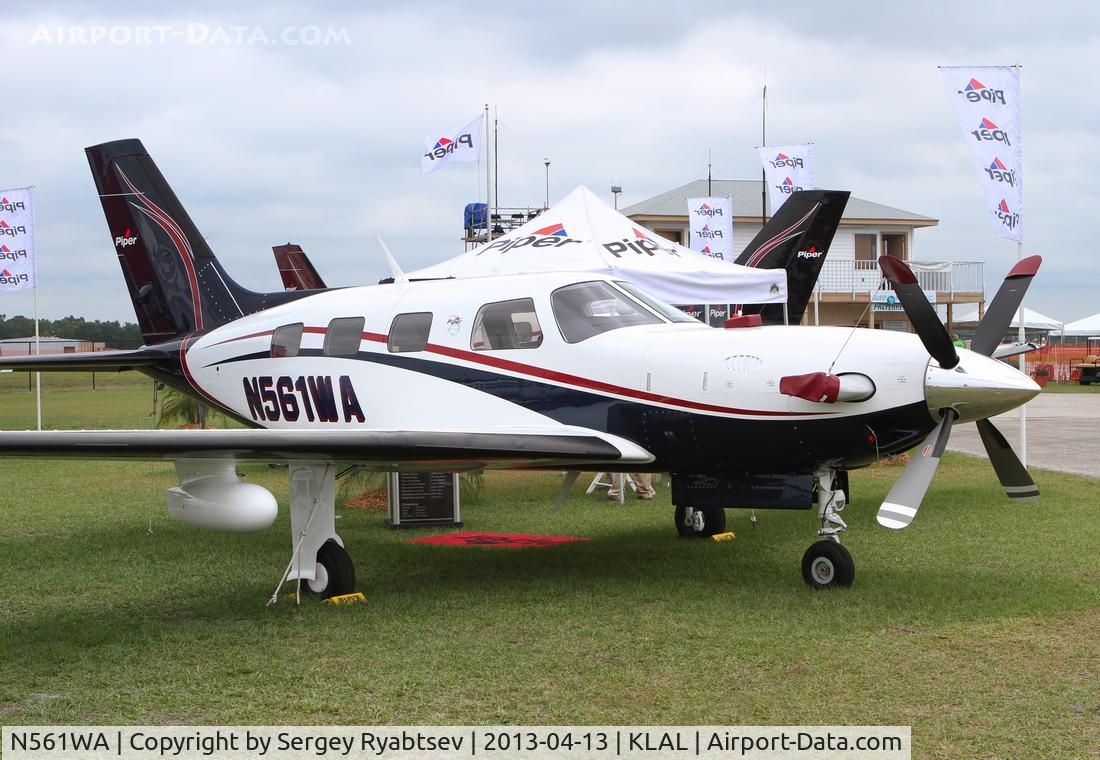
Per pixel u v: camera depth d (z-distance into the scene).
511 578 6.77
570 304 6.75
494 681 4.50
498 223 19.31
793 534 8.34
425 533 8.78
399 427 7.23
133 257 9.73
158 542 8.27
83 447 5.29
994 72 11.10
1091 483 10.62
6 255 15.85
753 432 6.09
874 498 9.98
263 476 13.22
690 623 5.46
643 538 8.34
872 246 29.98
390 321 7.44
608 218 10.55
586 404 6.57
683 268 9.84
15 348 43.81
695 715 4.04
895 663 4.66
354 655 4.95
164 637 5.32
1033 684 4.33
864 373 5.86
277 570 7.15
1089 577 6.43
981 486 10.61
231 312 9.20
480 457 5.98
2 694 4.43
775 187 17.12
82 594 6.44
